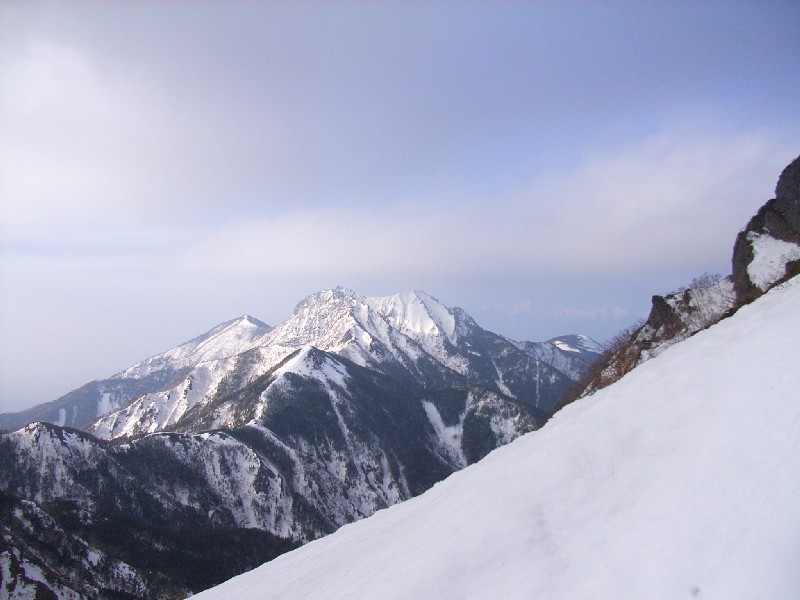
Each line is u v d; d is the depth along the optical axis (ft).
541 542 41.47
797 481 32.27
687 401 54.80
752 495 33.86
